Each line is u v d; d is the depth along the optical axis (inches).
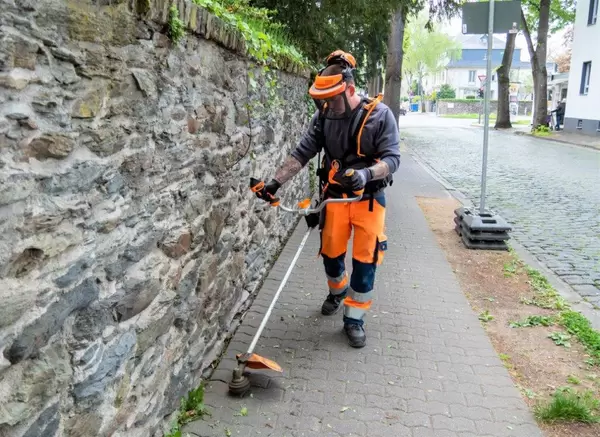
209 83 127.3
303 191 321.1
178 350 115.3
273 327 165.5
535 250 271.3
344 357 148.4
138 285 91.7
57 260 70.0
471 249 262.1
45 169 66.7
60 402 72.6
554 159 654.5
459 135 1087.6
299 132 296.7
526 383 139.2
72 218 72.9
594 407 127.4
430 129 1306.6
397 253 249.1
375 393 131.3
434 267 229.9
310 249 246.2
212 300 137.4
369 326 168.7
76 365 76.0
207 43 124.7
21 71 61.1
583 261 252.8
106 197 81.4
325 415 122.0
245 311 176.1
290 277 209.2
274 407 124.6
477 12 269.6
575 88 1028.5
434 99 2908.5
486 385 136.3
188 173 115.1
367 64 578.2
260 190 144.1
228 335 157.4
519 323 175.8
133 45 87.5
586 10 980.6
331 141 144.1
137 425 96.3
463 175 525.0
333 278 168.1
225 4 171.8
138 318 94.3
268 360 131.3
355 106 140.3
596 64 938.1
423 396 130.6
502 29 268.1
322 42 386.6
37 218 65.0
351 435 115.3
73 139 71.9
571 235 299.4
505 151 759.7
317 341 157.5
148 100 93.8
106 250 81.9
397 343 157.8
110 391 85.1
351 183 126.1
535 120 1109.1
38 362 67.5
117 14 81.4
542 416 123.1
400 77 699.4
